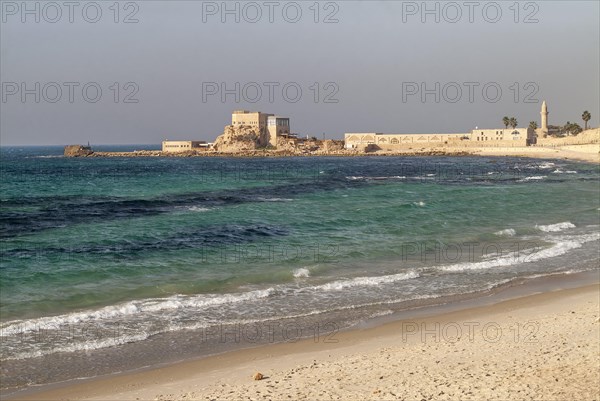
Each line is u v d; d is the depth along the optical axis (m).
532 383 12.71
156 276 23.97
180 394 13.00
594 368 13.59
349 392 12.60
